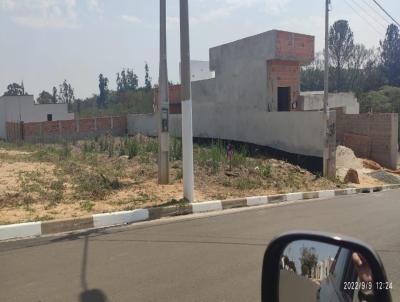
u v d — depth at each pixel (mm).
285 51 24625
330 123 19219
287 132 23219
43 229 8727
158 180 13648
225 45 28016
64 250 7441
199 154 19141
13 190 12180
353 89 64812
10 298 5367
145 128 39875
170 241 7984
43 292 5547
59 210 10281
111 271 6312
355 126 26891
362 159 24672
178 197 11883
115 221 9648
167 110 13289
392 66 68312
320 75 66250
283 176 17188
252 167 17375
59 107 56531
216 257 6949
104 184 13242
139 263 6668
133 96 70625
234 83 27359
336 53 66812
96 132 41375
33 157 21438
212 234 8539
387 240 8008
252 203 12523
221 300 5270
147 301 5258
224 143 28078
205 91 30156
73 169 16312
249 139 26250
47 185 13172
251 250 7332
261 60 25125
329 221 9875
